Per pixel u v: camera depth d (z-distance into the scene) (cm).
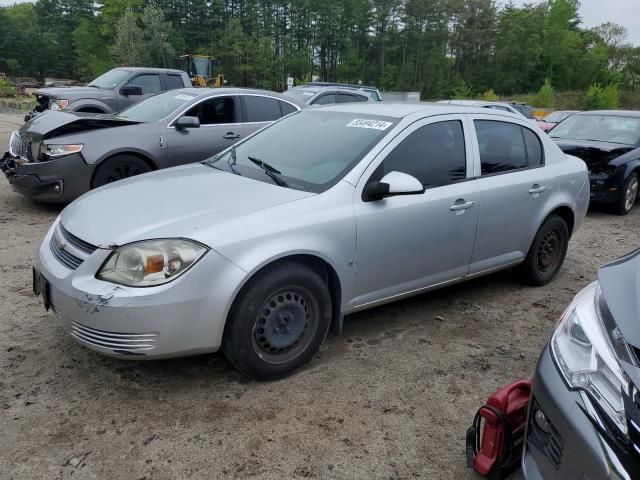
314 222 330
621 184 867
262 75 8244
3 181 888
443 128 416
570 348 226
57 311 309
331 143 395
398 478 263
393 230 368
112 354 291
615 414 194
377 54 9312
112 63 7288
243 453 274
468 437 269
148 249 290
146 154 710
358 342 394
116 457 267
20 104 2917
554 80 10200
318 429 295
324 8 8925
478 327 429
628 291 228
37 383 324
